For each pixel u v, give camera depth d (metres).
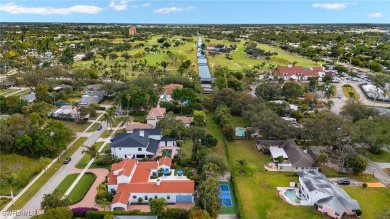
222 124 144.62
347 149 116.12
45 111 158.88
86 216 83.31
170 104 169.50
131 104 167.00
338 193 91.88
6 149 117.25
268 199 94.75
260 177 107.31
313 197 91.75
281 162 115.12
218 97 172.00
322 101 193.50
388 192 98.75
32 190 97.38
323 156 111.00
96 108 171.50
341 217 85.38
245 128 149.38
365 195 97.00
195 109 165.62
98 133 142.88
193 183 94.56
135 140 119.88
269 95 193.50
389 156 125.06
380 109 168.25
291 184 101.94
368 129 122.69
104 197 90.12
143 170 103.06
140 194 91.81
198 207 83.19
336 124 123.12
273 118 134.75
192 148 125.31
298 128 131.12
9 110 161.38
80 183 101.75
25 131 119.38
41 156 116.00
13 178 90.06
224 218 85.38
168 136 132.88
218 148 129.12
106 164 113.88
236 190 96.69
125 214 82.31
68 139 124.94
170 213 82.19
